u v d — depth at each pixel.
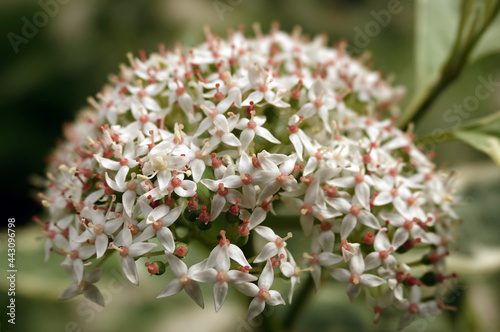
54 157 0.20
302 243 0.22
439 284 0.17
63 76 0.28
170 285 0.15
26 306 0.23
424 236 0.17
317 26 0.30
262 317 0.18
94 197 0.16
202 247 0.18
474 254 0.21
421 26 0.20
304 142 0.16
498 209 0.22
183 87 0.17
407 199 0.17
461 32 0.19
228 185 0.16
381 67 0.30
